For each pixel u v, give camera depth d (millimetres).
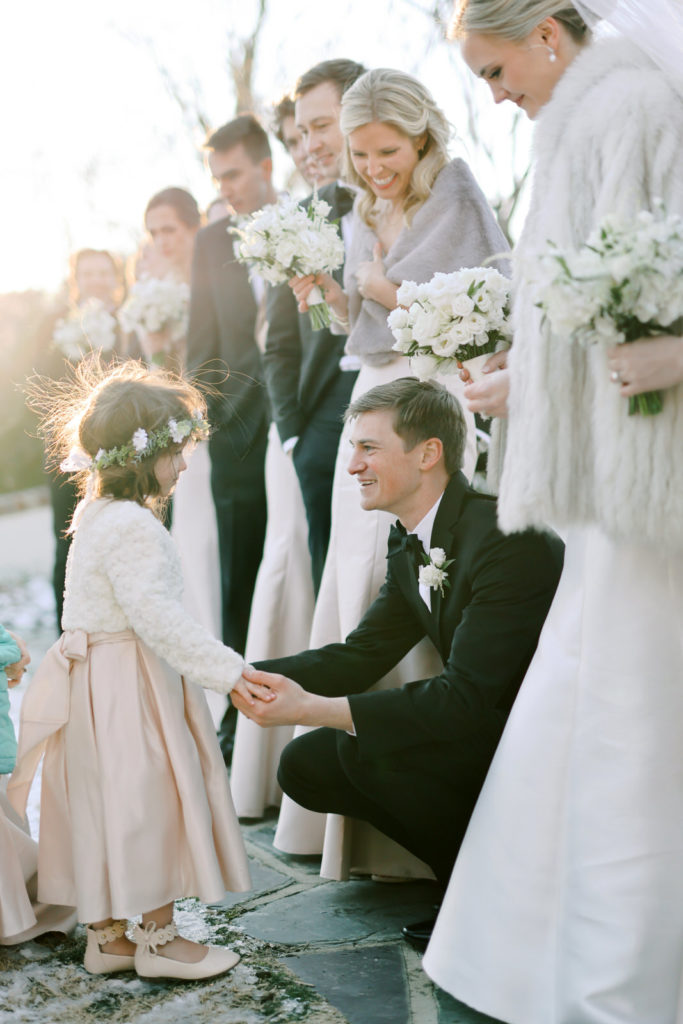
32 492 13578
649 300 1752
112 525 2303
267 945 2447
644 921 1868
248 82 8969
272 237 3084
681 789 1906
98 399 2443
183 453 2516
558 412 1938
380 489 2527
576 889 1918
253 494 3984
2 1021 2096
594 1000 1867
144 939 2268
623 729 1918
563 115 1986
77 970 2326
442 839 2488
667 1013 1867
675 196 1845
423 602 2541
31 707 2305
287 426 3467
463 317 2322
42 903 2471
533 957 1970
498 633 2334
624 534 1887
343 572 2908
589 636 1973
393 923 2568
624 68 1955
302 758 2611
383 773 2422
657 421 1864
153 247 5199
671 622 1933
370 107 2793
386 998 2201
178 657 2242
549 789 1979
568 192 1930
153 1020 2105
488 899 2027
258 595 3541
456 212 2855
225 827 2334
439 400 2500
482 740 2355
